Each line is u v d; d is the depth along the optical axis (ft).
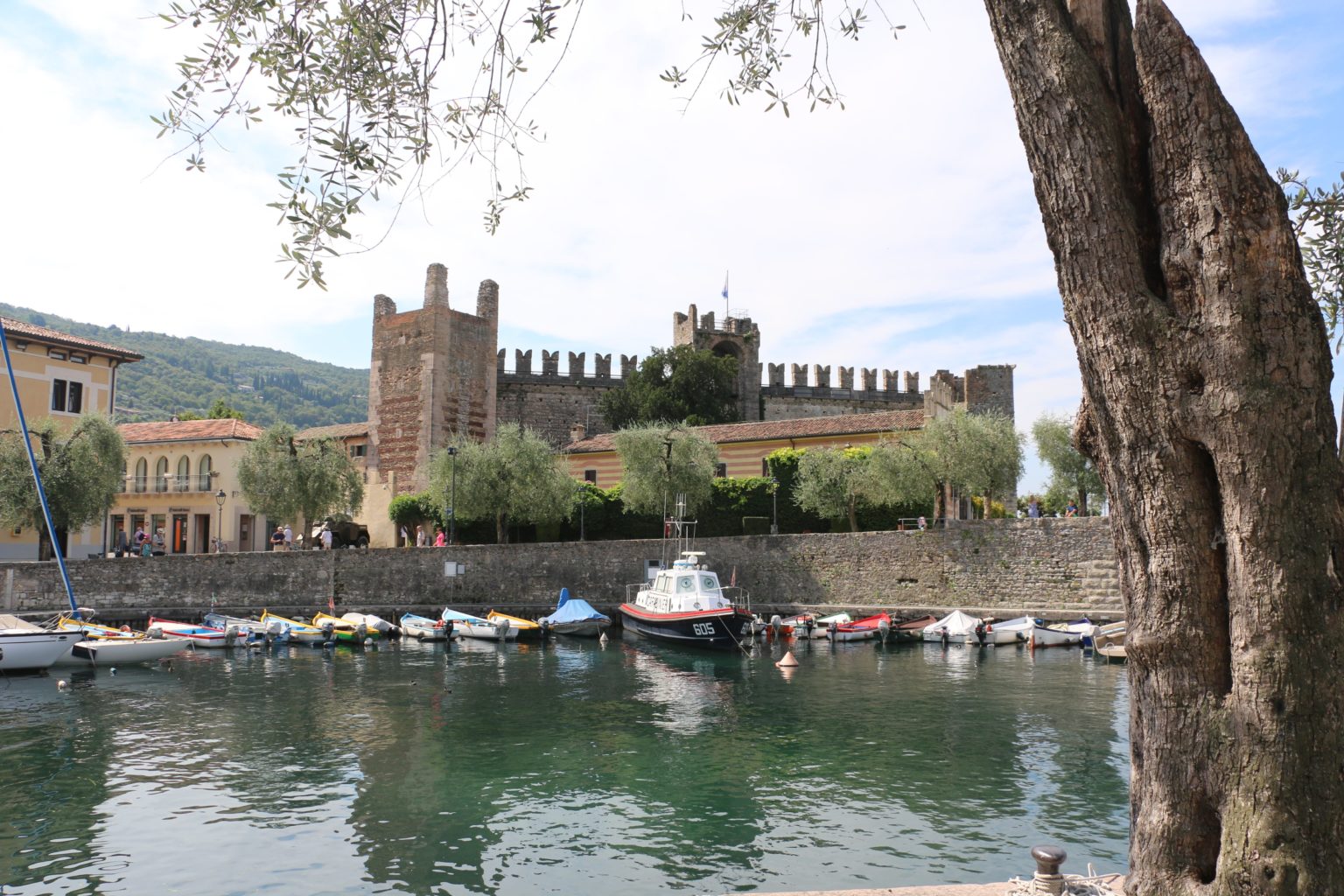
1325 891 15.29
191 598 145.79
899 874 40.34
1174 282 17.13
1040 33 18.12
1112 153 17.62
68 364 174.81
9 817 49.21
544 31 23.89
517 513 167.53
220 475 199.82
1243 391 16.15
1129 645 18.01
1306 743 15.75
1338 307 27.81
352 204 24.25
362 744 66.95
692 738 68.85
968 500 183.01
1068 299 18.35
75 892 39.22
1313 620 15.92
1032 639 120.57
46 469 135.74
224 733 70.49
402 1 24.06
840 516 162.09
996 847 43.78
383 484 203.62
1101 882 26.03
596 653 123.13
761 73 28.40
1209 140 16.74
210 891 39.34
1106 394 17.94
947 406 192.03
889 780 56.18
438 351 199.21
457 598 156.87
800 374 273.54
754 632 134.31
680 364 246.68
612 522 184.85
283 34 23.93
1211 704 16.87
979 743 65.82
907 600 141.59
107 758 62.49
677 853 43.57
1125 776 56.49
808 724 73.67
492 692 90.74
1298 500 16.05
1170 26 17.24
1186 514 17.06
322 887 39.70
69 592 107.55
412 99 24.89
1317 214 27.91
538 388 253.65
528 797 53.01
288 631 130.00
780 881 39.73
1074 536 128.88
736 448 192.34
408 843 45.27
